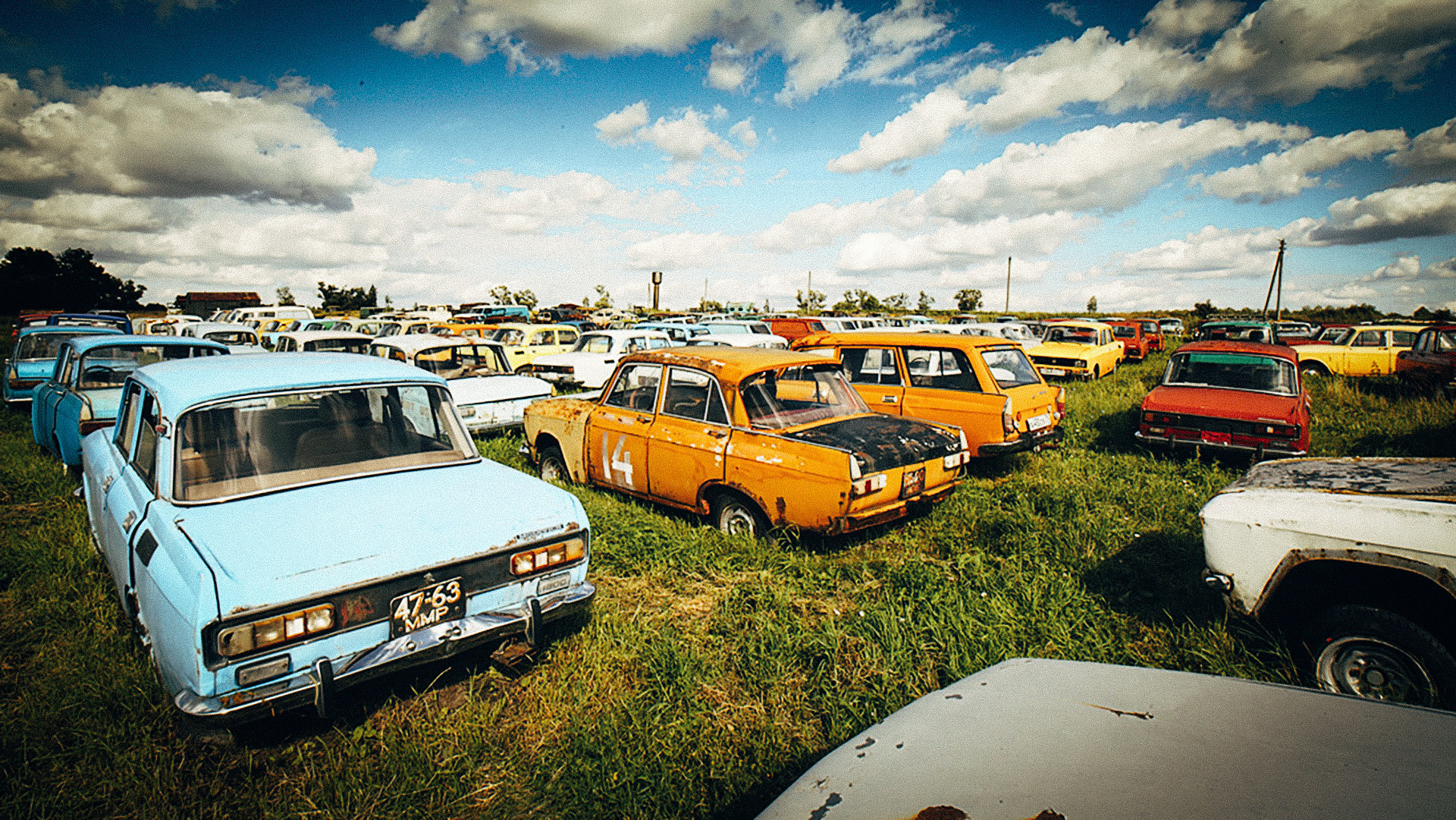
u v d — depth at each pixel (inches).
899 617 144.3
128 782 94.0
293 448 118.9
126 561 113.2
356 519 105.0
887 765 57.2
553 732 107.7
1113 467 285.9
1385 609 106.5
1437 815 43.2
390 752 100.2
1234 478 261.4
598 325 1127.0
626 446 219.6
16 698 114.2
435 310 1759.4
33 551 167.2
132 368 257.0
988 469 291.9
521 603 113.8
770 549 182.4
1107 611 153.6
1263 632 129.7
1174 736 55.0
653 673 123.4
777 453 181.5
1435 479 122.4
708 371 200.5
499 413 314.8
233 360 142.6
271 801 92.7
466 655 127.5
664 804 92.8
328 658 93.6
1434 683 101.2
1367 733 53.7
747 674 124.1
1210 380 312.7
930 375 287.0
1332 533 112.3
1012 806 48.3
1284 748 52.1
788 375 204.2
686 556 177.5
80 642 128.9
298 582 90.8
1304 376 544.7
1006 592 161.5
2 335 1087.0
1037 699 64.7
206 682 84.6
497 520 112.8
